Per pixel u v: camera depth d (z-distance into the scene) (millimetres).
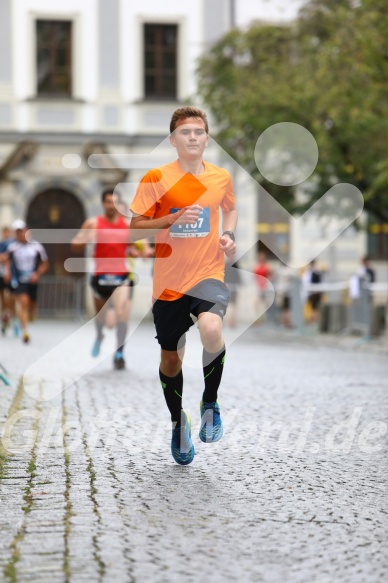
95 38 68938
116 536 10547
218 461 14695
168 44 69750
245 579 9156
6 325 45469
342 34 44156
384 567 9539
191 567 9516
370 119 43375
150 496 12391
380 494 12578
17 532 10688
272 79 48812
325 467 14312
